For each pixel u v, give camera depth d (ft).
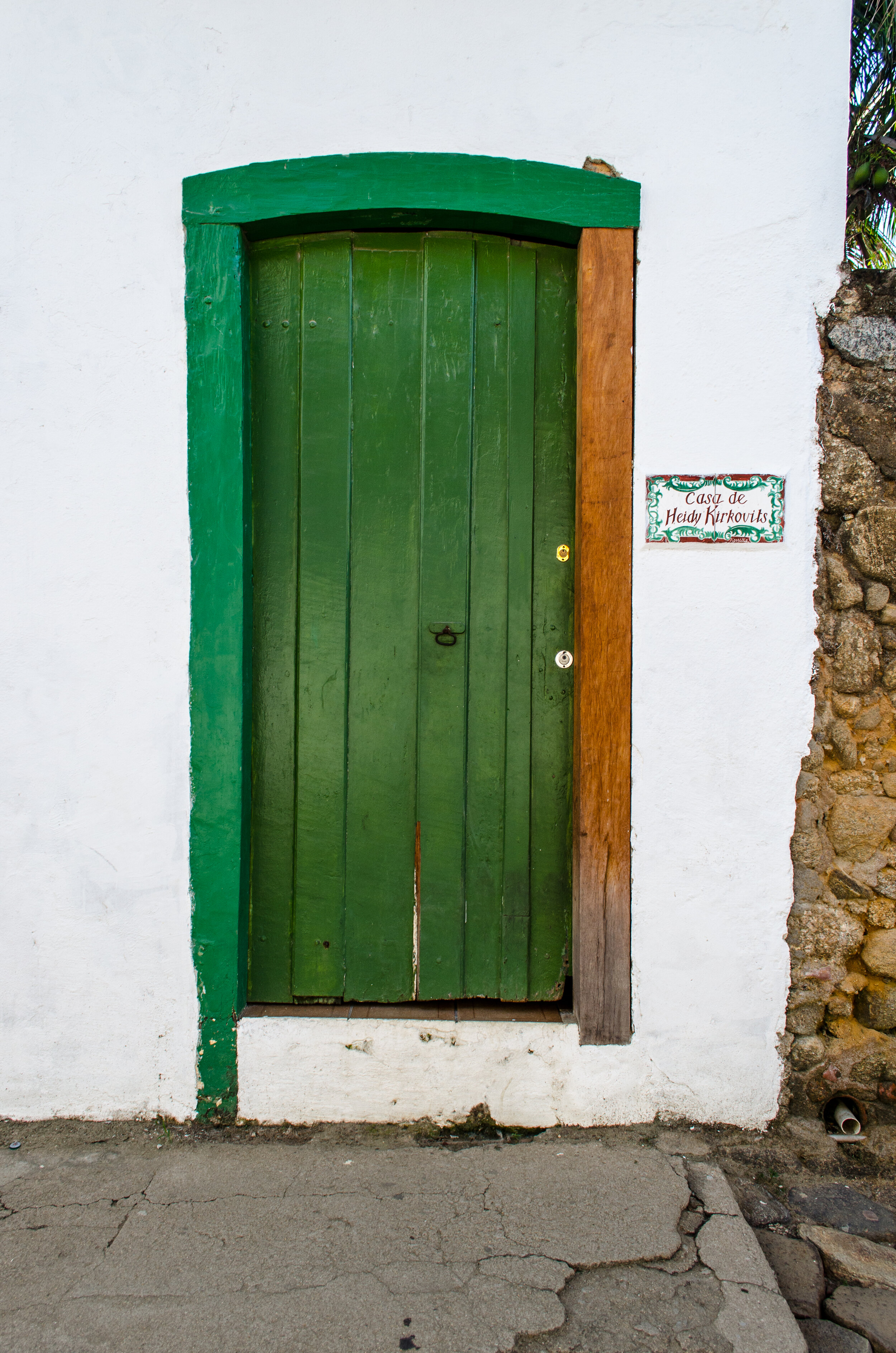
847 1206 6.92
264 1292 5.69
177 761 7.77
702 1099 7.79
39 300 7.69
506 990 8.14
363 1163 7.10
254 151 7.61
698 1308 5.64
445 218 7.72
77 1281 5.79
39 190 7.65
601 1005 7.75
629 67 7.56
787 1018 7.82
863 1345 5.75
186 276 7.65
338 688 8.09
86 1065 7.84
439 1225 6.31
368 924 8.12
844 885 7.80
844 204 7.63
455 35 7.54
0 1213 6.47
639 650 7.75
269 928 8.09
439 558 8.09
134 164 7.63
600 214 7.62
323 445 8.05
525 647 8.13
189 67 7.59
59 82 7.61
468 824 8.13
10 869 7.82
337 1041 7.73
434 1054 7.73
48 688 7.76
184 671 7.75
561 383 8.09
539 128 7.58
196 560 7.72
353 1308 5.57
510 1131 7.74
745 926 7.78
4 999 7.84
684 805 7.77
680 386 7.70
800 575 7.76
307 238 7.98
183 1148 7.41
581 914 7.75
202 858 7.77
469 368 8.05
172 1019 7.80
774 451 7.72
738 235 7.64
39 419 7.72
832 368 7.72
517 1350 5.32
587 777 7.75
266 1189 6.75
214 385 7.69
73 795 7.79
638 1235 6.22
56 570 7.75
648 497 7.73
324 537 8.05
